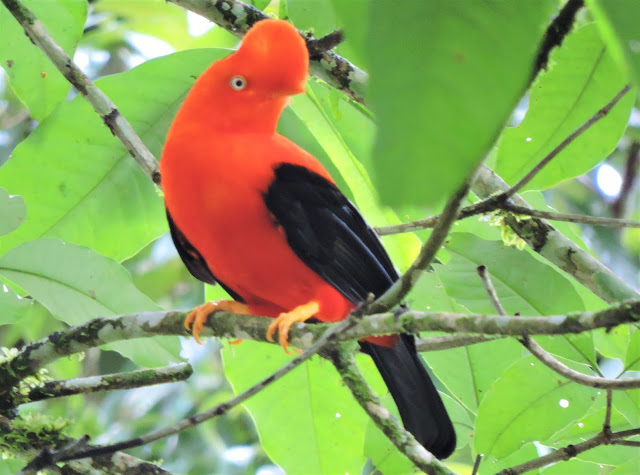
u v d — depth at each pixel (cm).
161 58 829
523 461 784
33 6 820
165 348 741
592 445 638
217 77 690
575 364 751
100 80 832
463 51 181
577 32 680
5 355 728
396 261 918
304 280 704
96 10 1464
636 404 707
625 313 417
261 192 672
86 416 1295
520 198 705
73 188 865
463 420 820
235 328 684
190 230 704
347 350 641
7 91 1503
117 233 888
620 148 1550
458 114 175
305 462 884
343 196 733
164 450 1372
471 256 714
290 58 677
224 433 1410
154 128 872
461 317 488
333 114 799
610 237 1473
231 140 682
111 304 763
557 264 696
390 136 174
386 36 184
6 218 652
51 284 752
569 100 715
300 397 871
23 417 727
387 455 779
